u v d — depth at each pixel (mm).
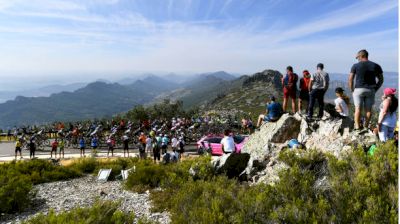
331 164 7199
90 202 10484
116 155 29812
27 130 41562
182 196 8102
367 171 6484
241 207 6305
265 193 6711
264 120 15523
